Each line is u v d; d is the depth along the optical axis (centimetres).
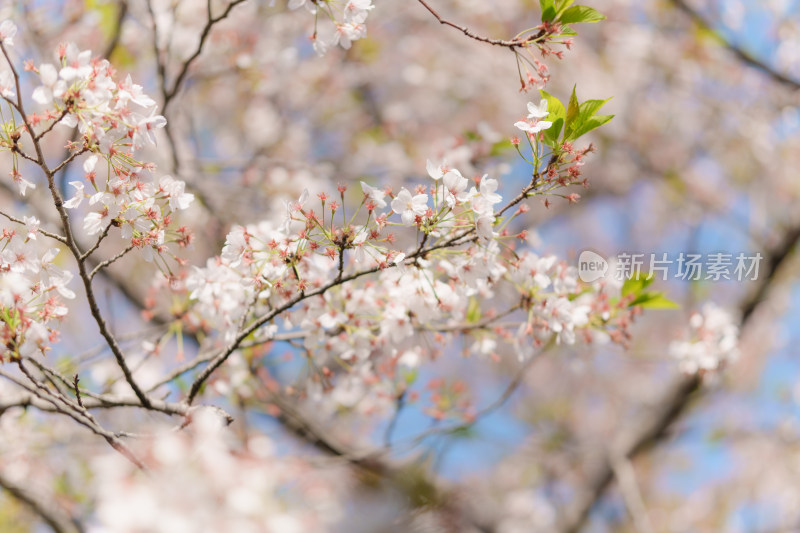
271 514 206
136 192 226
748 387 916
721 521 940
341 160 729
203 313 300
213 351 301
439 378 377
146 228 229
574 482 850
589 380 940
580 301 303
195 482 197
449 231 239
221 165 519
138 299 525
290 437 477
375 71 750
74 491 401
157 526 190
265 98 673
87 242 500
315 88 686
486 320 296
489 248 247
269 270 249
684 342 368
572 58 731
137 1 476
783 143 779
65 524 391
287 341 293
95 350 339
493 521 730
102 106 213
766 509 921
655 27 754
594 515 877
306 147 729
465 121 771
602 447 737
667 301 300
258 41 548
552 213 801
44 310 231
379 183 595
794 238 680
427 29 765
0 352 223
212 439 207
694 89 773
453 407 378
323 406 401
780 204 791
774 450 912
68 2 467
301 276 266
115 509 191
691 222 873
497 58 743
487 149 411
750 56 632
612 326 305
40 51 429
